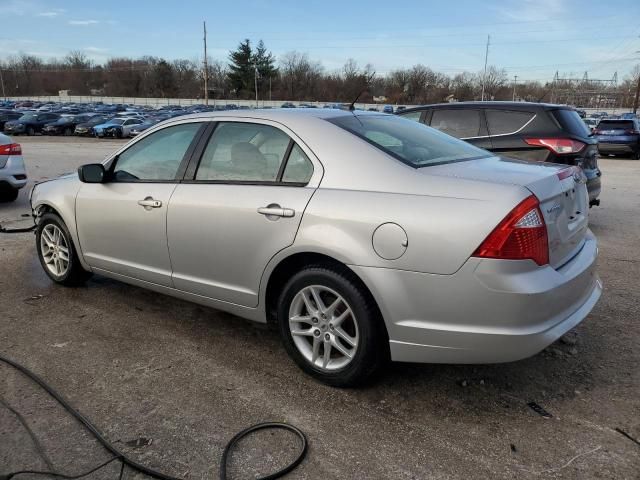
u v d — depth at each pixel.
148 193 3.87
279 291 3.42
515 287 2.59
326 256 3.05
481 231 2.60
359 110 3.90
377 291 2.82
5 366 3.43
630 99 98.19
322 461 2.54
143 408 2.97
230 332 3.96
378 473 2.46
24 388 3.17
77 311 4.34
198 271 3.65
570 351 3.60
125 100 98.62
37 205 4.84
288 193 3.16
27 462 2.52
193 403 3.02
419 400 3.04
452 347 2.73
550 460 2.54
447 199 2.72
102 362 3.49
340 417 2.89
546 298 2.66
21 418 2.86
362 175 3.00
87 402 3.02
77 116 39.19
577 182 3.26
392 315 2.81
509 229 2.59
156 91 109.75
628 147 20.05
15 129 35.84
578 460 2.53
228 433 2.75
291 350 3.29
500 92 96.38
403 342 2.84
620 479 2.41
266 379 3.29
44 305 4.46
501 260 2.59
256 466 2.51
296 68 103.75
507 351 2.65
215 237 3.46
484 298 2.62
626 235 6.97
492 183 2.73
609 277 5.17
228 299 3.54
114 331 3.97
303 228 3.04
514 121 6.69
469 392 3.12
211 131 3.71
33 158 18.08
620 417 2.87
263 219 3.21
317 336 3.17
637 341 3.75
